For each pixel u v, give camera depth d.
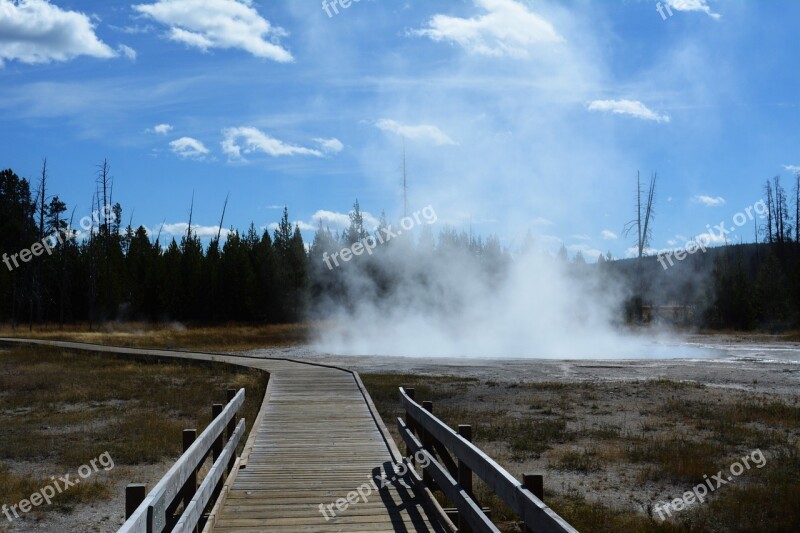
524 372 24.58
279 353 34.47
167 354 28.38
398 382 20.50
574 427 13.67
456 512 6.54
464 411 15.43
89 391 18.81
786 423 13.87
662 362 28.61
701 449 11.34
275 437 10.20
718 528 7.91
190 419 14.82
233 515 6.41
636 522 7.88
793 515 8.06
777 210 66.31
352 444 9.71
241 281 59.88
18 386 19.89
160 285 61.19
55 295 62.66
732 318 54.91
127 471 10.25
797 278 54.38
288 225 64.12
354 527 6.06
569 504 8.55
